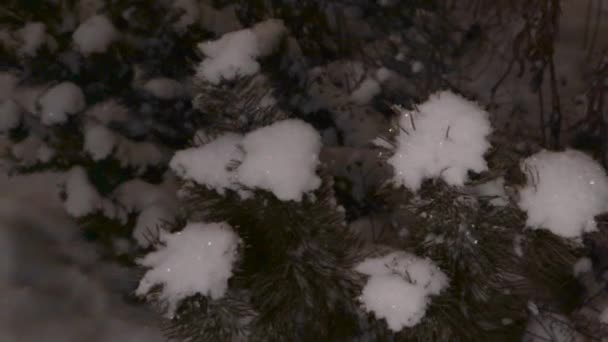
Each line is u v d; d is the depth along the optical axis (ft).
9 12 5.03
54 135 5.12
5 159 5.38
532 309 4.60
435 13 6.05
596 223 3.92
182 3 5.12
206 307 4.17
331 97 5.63
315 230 4.35
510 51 5.91
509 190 4.04
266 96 4.47
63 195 5.30
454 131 3.91
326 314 4.49
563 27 6.02
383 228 4.98
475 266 4.21
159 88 5.10
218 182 4.22
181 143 5.33
